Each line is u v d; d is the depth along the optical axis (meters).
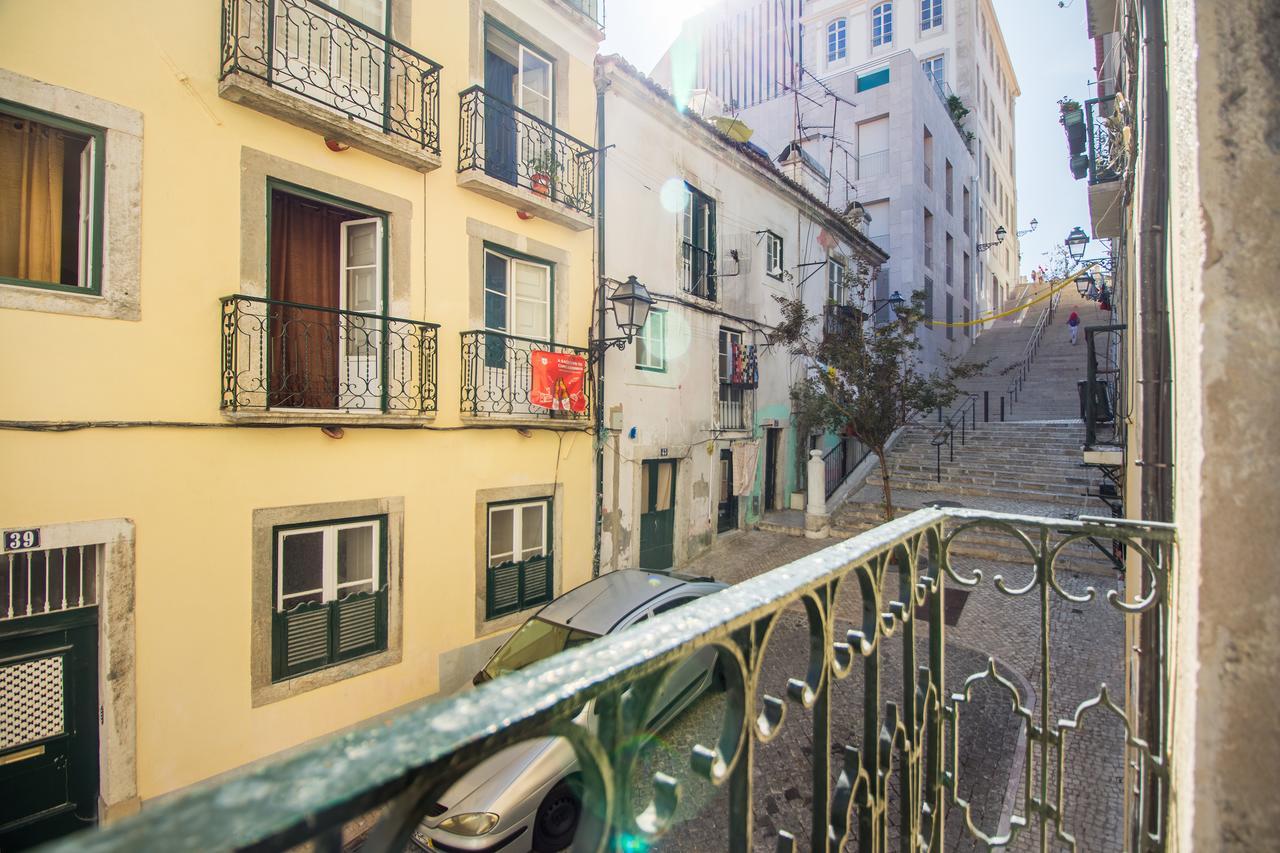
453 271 7.65
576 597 6.45
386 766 0.50
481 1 8.02
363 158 6.79
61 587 4.96
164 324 5.40
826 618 1.21
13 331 4.69
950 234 26.88
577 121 9.58
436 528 7.40
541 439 8.82
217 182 5.73
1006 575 10.31
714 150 12.66
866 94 23.38
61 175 5.16
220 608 5.67
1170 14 1.43
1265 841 1.00
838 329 16.45
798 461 15.98
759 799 5.22
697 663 6.26
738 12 29.19
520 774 4.62
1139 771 2.04
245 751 5.80
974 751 5.65
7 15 4.69
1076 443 14.95
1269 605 1.02
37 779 4.84
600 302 9.86
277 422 5.93
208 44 5.69
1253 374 1.04
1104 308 21.47
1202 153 1.09
